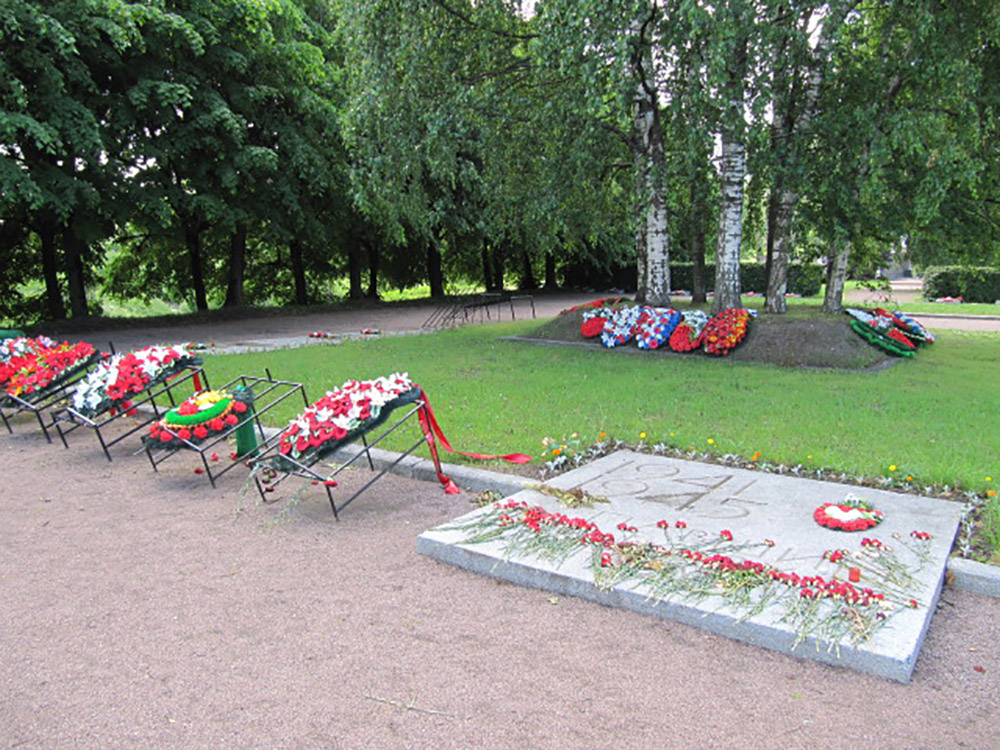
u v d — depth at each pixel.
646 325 12.00
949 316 19.36
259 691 2.89
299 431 5.00
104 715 2.74
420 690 2.88
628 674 2.97
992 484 4.84
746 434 6.34
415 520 4.87
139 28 15.87
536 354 11.83
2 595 3.80
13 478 6.04
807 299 26.58
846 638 3.04
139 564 4.19
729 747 2.50
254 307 22.98
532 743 2.54
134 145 17.00
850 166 10.98
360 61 12.76
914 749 2.49
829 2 10.05
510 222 14.90
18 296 22.59
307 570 4.07
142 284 26.11
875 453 5.70
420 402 5.49
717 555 3.79
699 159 11.06
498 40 12.69
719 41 9.05
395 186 13.16
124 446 7.07
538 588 3.79
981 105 11.57
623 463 5.66
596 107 10.31
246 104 18.34
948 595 3.65
